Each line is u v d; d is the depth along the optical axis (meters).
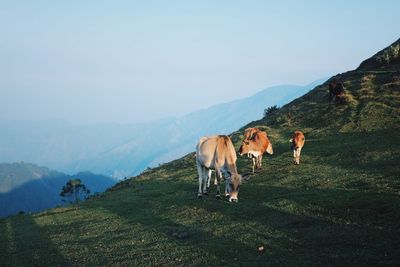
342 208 15.57
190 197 22.80
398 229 12.90
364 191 17.23
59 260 15.65
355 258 11.48
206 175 22.41
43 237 20.09
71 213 25.78
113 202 26.83
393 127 31.47
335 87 42.81
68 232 20.30
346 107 39.47
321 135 34.56
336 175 21.58
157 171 38.66
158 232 17.05
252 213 17.31
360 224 13.85
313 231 13.96
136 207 23.52
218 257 13.09
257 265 12.00
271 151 28.06
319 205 16.38
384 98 38.59
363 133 32.03
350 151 27.16
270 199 19.02
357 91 43.44
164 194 26.00
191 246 14.51
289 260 12.04
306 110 44.94
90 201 30.69
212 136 21.50
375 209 14.80
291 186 20.98
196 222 17.77
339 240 12.83
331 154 27.64
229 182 19.23
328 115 39.22
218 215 18.09
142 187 30.94
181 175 32.59
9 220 27.61
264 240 13.91
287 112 47.28
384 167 21.59
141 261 13.85
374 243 12.20
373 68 53.69
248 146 25.56
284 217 15.95
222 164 20.47
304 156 28.77
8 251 18.11
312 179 21.53
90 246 16.83
